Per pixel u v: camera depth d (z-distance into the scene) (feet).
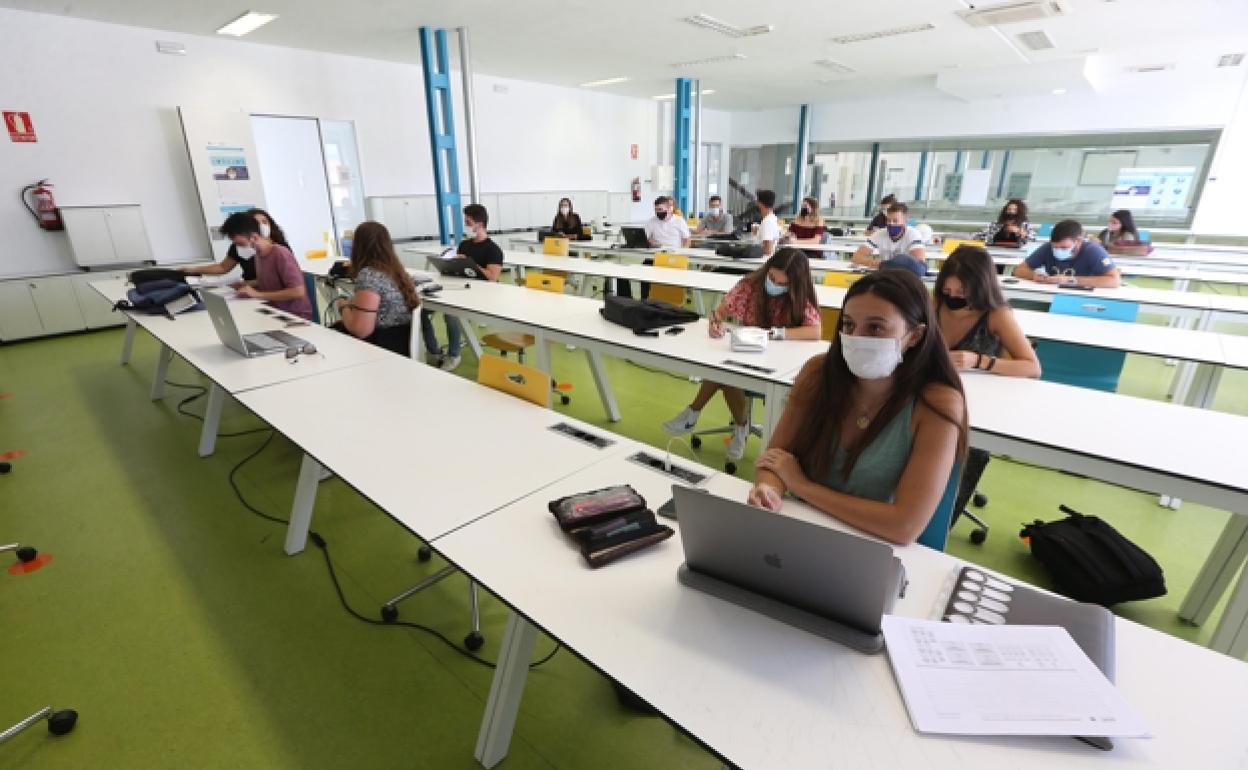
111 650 6.09
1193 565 7.45
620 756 4.98
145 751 5.00
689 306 21.04
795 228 23.49
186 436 11.11
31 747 5.01
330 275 14.73
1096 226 32.14
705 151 43.47
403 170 26.17
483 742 4.85
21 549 7.36
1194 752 2.49
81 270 18.39
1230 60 24.98
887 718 2.69
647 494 4.70
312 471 7.46
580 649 3.13
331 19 18.03
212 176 20.02
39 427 11.47
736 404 9.61
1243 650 5.07
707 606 3.44
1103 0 16.40
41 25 16.93
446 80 20.58
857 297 4.05
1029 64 25.86
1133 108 29.45
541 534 4.18
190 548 7.79
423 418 6.27
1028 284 13.30
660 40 21.12
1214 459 5.11
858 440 4.34
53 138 17.58
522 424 6.09
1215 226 28.43
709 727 2.67
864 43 21.76
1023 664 2.88
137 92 18.79
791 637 3.18
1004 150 34.37
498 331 14.62
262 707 5.44
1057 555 7.03
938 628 3.13
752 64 25.80
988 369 7.23
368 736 5.16
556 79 29.71
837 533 2.81
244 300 12.37
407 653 6.09
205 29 18.92
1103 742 2.52
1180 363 11.85
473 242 15.89
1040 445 5.47
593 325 10.11
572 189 33.91
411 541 7.97
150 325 10.46
